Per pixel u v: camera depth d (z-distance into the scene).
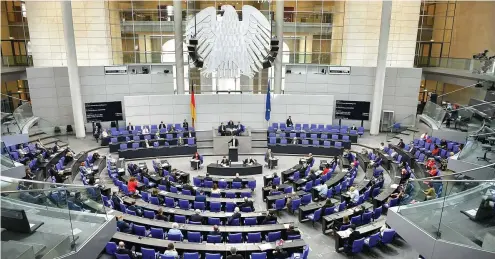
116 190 16.06
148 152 21.02
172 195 13.66
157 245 9.73
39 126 22.75
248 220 11.51
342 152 20.84
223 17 18.06
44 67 23.48
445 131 18.47
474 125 17.36
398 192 14.32
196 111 23.92
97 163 18.33
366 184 15.33
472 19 25.61
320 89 25.81
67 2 21.36
